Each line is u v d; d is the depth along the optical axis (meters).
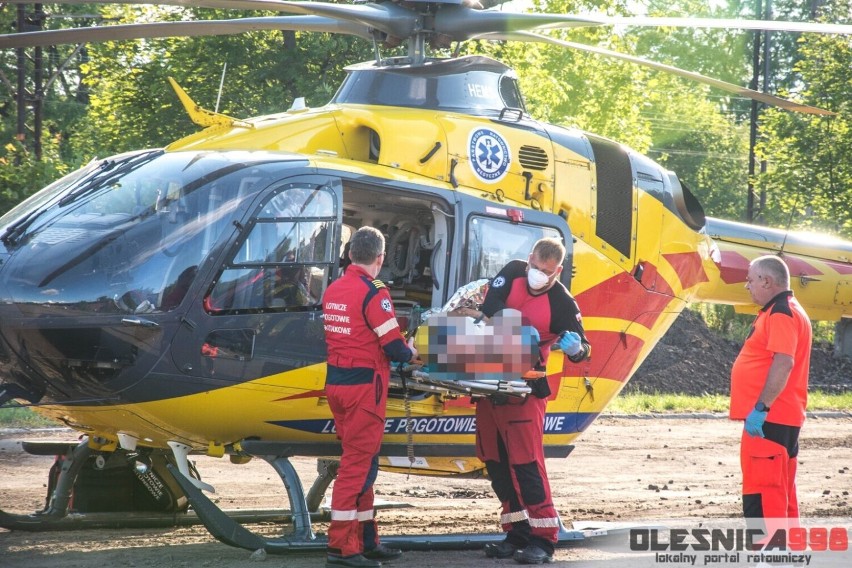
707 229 12.93
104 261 8.02
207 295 8.04
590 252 10.29
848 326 15.62
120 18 33.03
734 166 67.56
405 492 13.21
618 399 25.83
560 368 10.18
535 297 8.45
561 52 39.59
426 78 10.00
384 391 7.93
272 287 8.30
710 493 13.83
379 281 7.88
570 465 16.16
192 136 9.52
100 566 7.80
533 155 10.12
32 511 10.45
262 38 31.94
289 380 8.41
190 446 8.83
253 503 11.69
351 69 10.32
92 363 7.88
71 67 51.62
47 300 7.88
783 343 8.16
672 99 67.50
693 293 11.70
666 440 19.83
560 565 8.48
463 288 8.70
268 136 9.31
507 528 8.91
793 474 8.58
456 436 9.59
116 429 8.66
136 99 33.28
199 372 8.05
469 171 9.66
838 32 8.93
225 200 8.26
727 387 32.16
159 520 10.02
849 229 37.81
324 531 9.98
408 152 9.38
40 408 8.70
